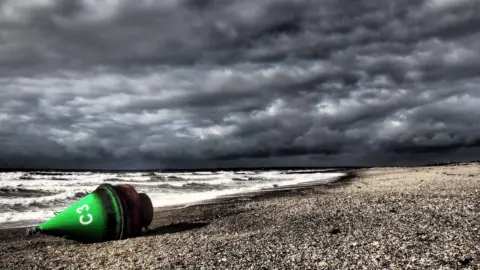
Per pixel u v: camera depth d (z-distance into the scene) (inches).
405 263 228.5
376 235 309.6
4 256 331.9
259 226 419.2
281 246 296.0
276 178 2180.1
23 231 490.6
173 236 387.2
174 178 2123.5
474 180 887.1
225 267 248.5
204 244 324.8
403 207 455.2
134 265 271.1
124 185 432.8
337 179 1694.1
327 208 512.1
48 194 1023.0
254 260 260.8
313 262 247.1
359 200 584.4
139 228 412.5
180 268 252.5
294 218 446.0
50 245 389.7
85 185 1407.5
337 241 300.5
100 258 306.5
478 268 210.4
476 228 307.1
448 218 359.9
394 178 1301.7
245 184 1515.7
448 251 244.2
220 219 498.6
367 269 224.7
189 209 661.9
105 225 391.5
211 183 1594.5
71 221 390.0
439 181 920.9
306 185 1288.1
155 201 835.4
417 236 291.7
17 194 1010.1
